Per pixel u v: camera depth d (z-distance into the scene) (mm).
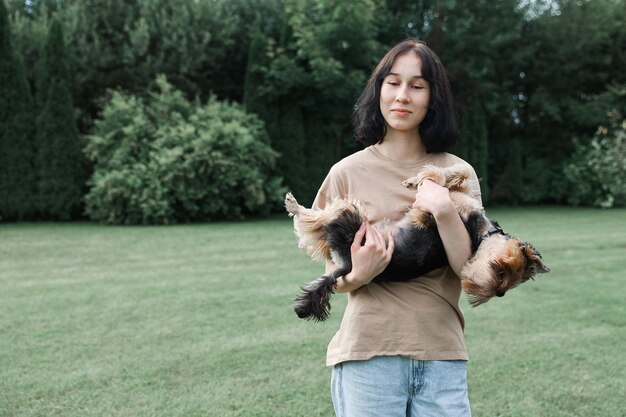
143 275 8086
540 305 6730
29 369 4680
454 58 20000
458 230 2182
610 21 20953
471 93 19656
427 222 2232
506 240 2211
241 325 5859
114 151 14867
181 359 4926
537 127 22406
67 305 6531
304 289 2297
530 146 22109
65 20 16641
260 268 8609
